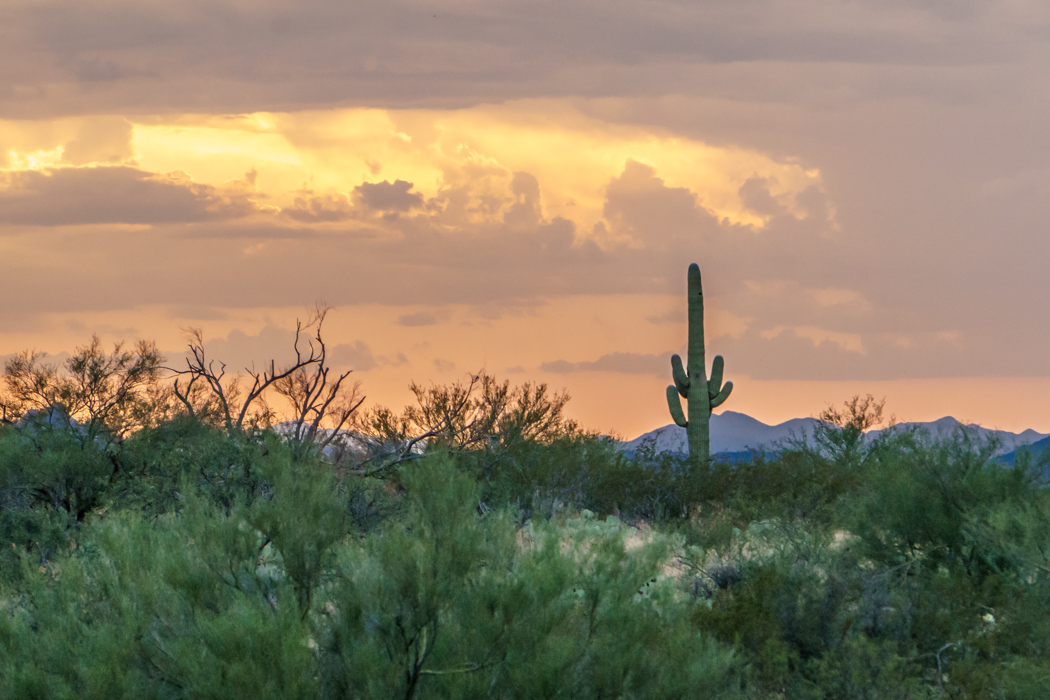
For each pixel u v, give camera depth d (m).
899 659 7.68
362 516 10.14
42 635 6.10
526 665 5.99
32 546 11.98
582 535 7.40
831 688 7.60
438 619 6.23
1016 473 11.34
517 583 6.29
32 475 14.63
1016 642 8.43
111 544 7.02
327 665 6.11
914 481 11.48
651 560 7.10
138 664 6.04
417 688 6.13
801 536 11.73
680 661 6.32
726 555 11.48
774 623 8.48
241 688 5.47
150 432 16.30
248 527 6.89
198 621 6.05
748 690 7.40
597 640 6.36
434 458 7.00
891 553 11.49
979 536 10.58
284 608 6.02
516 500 16.19
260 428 16.12
